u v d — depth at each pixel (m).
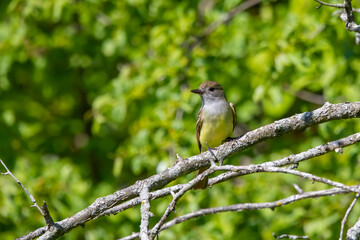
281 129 8.09
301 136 14.30
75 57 15.76
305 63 11.90
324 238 12.06
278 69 11.93
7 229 12.42
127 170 16.06
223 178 8.30
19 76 17.33
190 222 12.14
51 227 7.26
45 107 18.30
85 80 16.31
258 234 12.55
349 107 7.92
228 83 13.84
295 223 12.29
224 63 13.65
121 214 13.05
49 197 12.85
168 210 7.01
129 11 14.65
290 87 13.85
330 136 11.77
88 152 16.89
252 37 13.82
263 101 14.02
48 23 16.39
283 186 13.09
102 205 7.54
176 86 12.83
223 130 10.74
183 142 12.06
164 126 12.23
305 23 12.40
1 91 16.12
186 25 13.64
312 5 12.84
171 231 11.89
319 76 12.98
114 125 15.93
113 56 15.46
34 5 14.09
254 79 13.27
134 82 13.25
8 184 12.55
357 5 11.55
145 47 14.09
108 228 13.11
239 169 6.89
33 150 15.55
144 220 7.05
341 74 12.52
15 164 13.73
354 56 12.23
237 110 13.93
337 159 12.58
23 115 16.98
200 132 11.06
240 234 12.58
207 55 13.27
